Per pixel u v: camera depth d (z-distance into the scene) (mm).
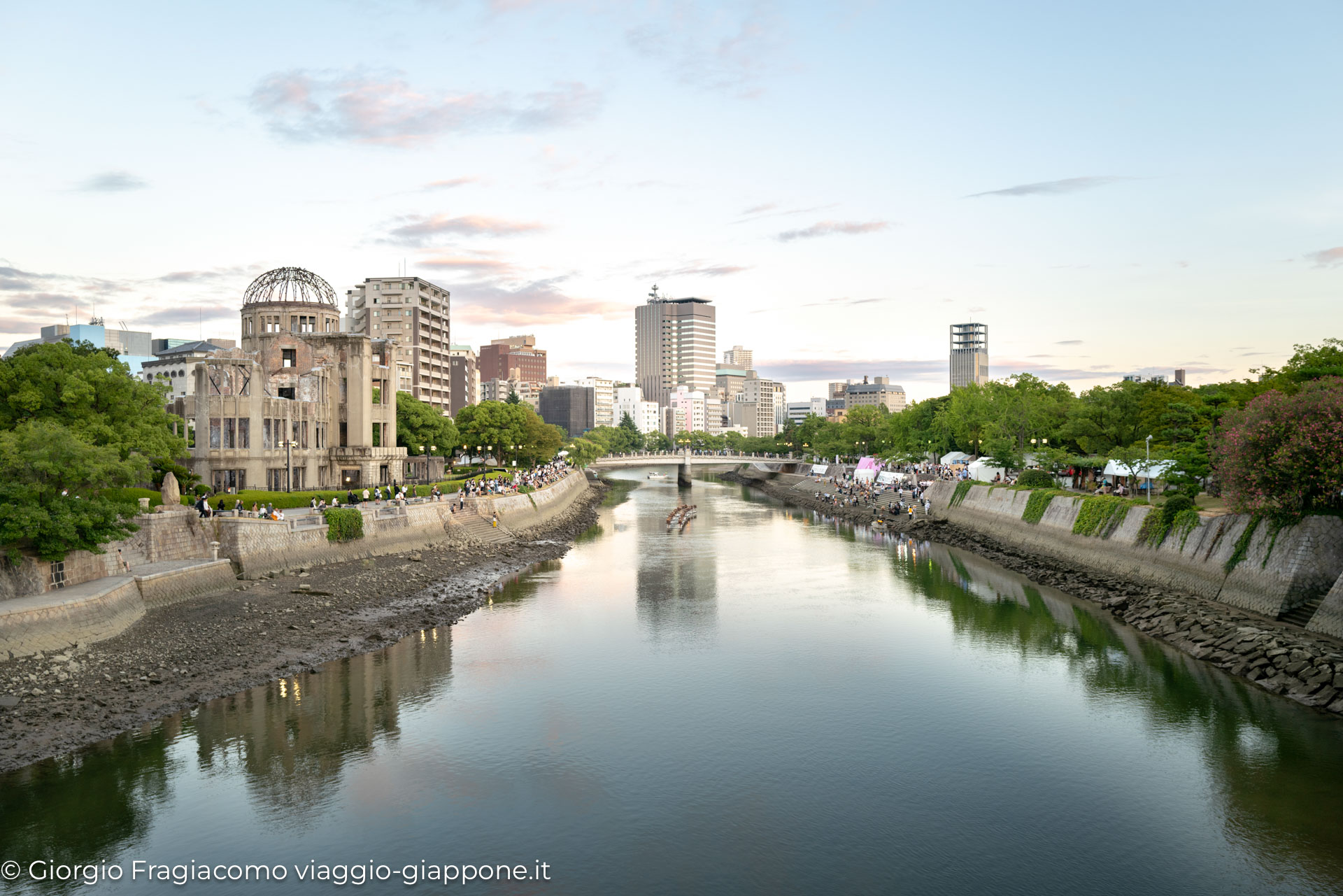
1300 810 36938
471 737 45312
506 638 64875
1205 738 44375
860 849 34500
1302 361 78750
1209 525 69250
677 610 75375
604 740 45312
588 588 85500
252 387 99500
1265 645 53812
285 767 40938
